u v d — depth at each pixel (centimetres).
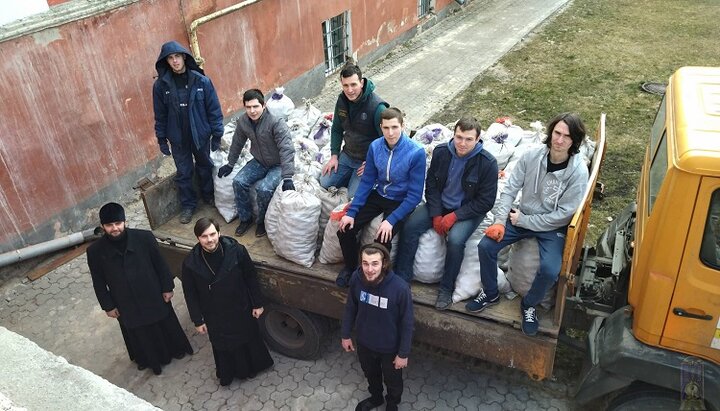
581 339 421
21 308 593
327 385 470
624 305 383
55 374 229
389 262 358
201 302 429
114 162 714
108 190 714
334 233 418
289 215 423
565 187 353
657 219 306
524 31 1295
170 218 520
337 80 1092
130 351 502
